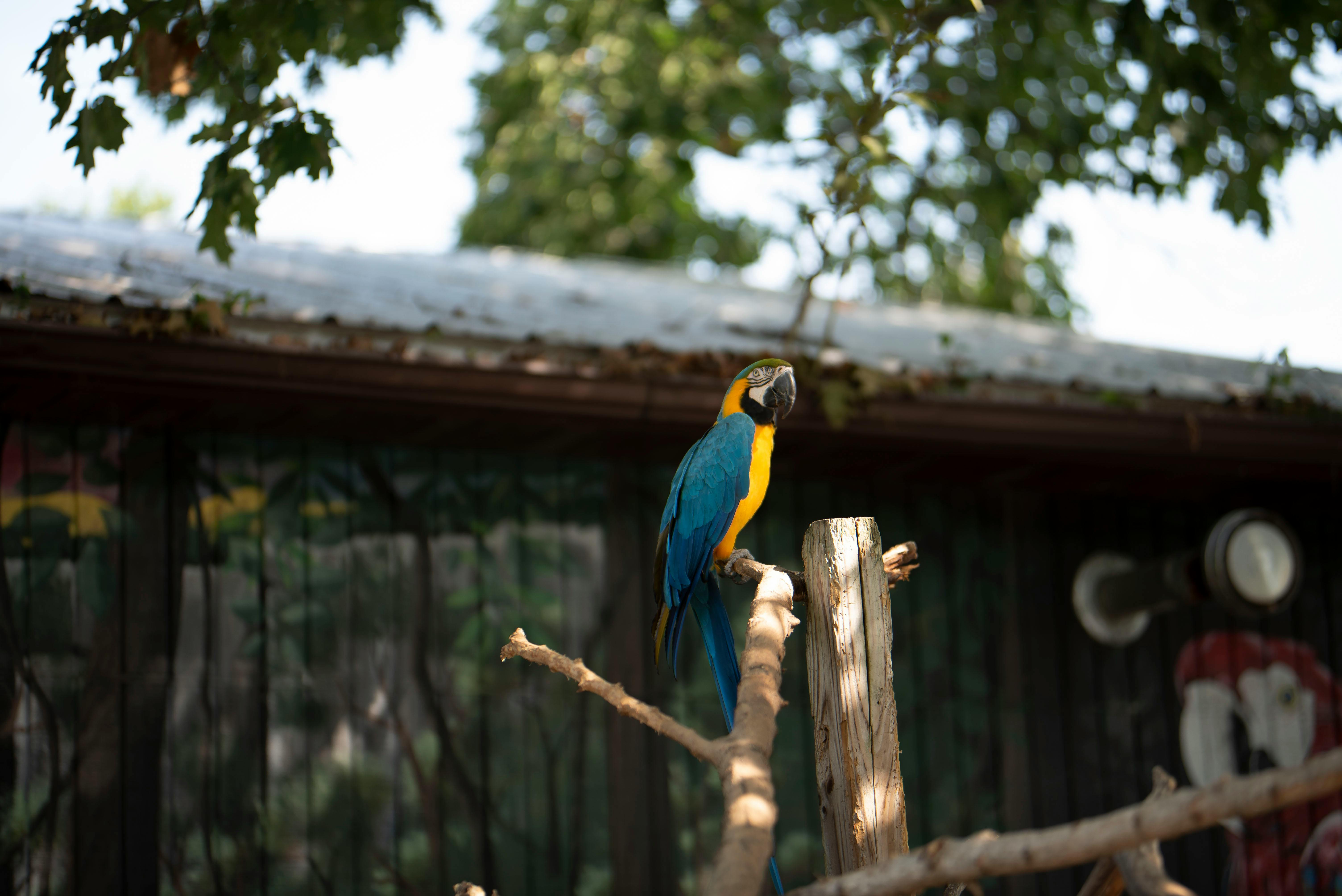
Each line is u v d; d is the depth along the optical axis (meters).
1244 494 6.48
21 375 3.99
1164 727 6.15
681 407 4.74
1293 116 6.40
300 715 4.72
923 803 5.63
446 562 5.08
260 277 5.35
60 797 4.29
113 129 3.63
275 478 4.87
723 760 1.77
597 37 13.16
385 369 4.31
